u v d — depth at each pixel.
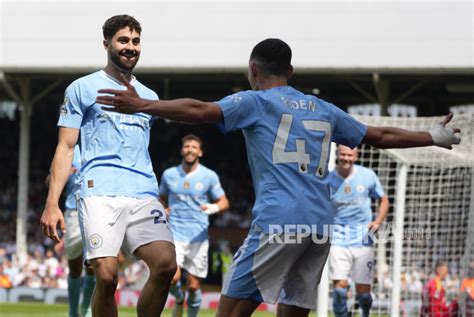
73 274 16.23
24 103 45.56
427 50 40.88
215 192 20.47
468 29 40.72
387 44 41.22
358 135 10.09
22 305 31.38
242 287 9.64
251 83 10.09
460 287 20.36
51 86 45.75
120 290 34.19
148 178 11.21
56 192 10.82
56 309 28.23
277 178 9.53
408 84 48.72
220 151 57.28
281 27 42.09
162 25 42.88
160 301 10.79
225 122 9.40
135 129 11.19
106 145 11.06
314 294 9.97
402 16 41.12
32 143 59.28
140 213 10.95
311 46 41.75
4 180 57.06
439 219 23.61
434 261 24.28
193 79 48.62
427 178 22.05
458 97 51.81
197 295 19.81
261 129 9.59
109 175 10.98
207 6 42.78
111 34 11.30
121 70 11.37
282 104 9.65
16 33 43.69
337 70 41.50
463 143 19.42
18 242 44.09
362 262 19.55
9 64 43.47
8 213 52.97
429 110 53.94
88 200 10.91
